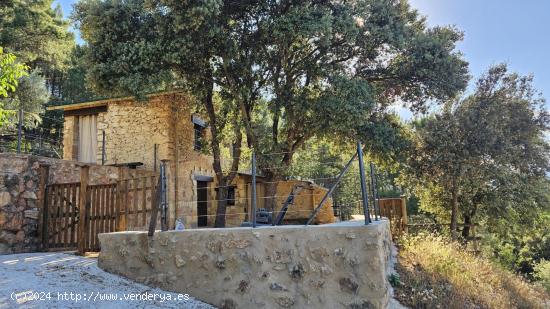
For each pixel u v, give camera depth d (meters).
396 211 12.78
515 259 25.62
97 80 11.35
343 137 13.80
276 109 12.45
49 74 27.19
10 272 5.75
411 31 12.88
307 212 15.84
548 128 15.28
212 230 5.61
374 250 4.83
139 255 6.00
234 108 13.48
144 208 7.23
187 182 14.24
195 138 15.43
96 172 10.07
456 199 15.43
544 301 10.50
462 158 14.38
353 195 18.25
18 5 19.64
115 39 11.38
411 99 14.66
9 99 15.95
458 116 14.91
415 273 7.32
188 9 10.13
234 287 5.38
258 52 12.47
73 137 14.27
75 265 6.37
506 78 15.22
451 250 9.79
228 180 13.22
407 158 14.94
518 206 15.97
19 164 8.13
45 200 8.23
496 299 7.81
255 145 12.50
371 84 13.64
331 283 4.96
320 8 11.67
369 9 12.12
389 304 5.36
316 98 12.33
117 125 13.82
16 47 20.31
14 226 7.82
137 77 10.64
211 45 11.71
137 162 12.48
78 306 4.66
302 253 5.14
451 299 6.57
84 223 7.39
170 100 13.39
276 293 5.17
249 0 11.90
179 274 5.70
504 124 14.85
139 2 11.47
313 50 12.73
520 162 15.05
